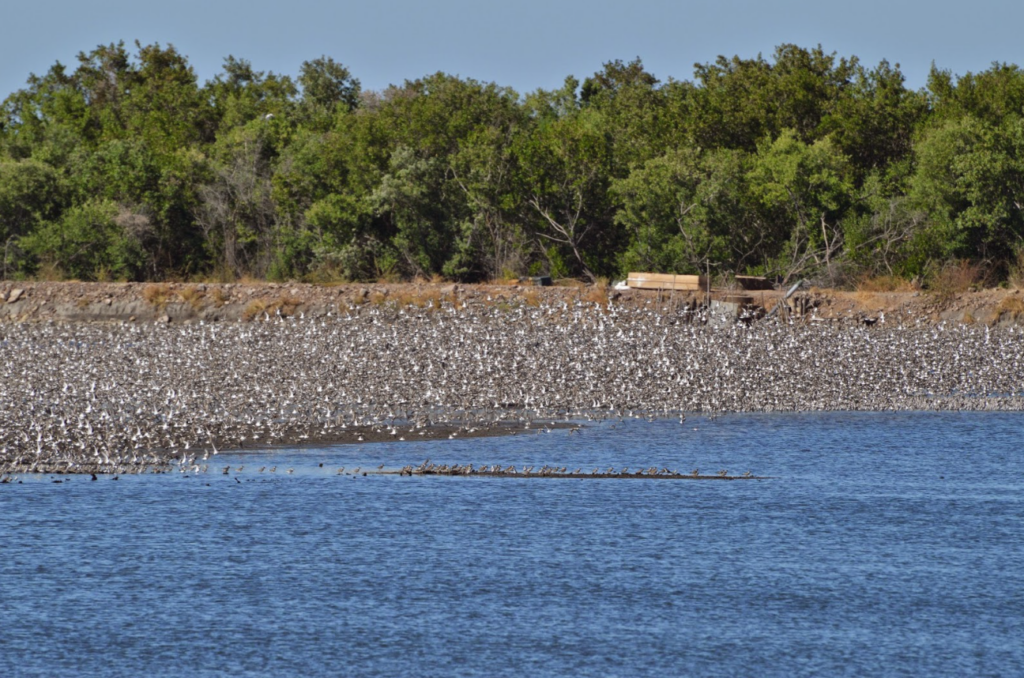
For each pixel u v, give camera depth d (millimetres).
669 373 40250
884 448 31469
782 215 67250
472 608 18422
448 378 39969
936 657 16500
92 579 19688
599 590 19250
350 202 70125
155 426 32750
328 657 16484
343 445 31188
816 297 56594
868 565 20688
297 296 58031
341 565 20516
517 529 22828
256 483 26516
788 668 16109
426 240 70312
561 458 29750
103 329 53250
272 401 36562
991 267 63031
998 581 19812
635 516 23891
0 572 20000
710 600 18812
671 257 66062
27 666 16141
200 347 43156
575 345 43781
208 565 20453
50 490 25641
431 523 23250
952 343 46969
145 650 16719
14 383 39094
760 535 22562
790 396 38969
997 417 36656
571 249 69688
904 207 65438
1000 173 62000
